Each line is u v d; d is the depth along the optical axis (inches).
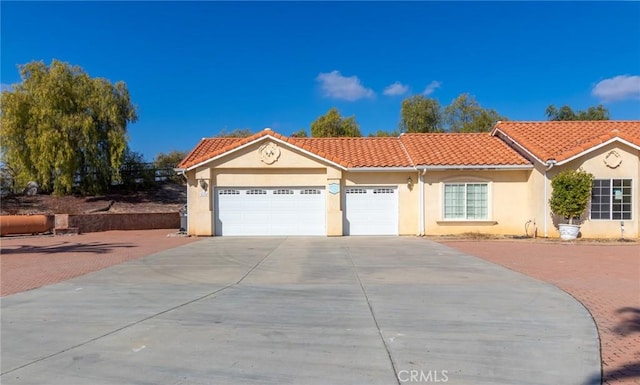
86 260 553.3
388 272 454.6
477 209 831.1
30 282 414.6
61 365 212.1
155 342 242.7
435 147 892.6
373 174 839.1
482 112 1830.7
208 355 223.8
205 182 836.6
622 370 207.8
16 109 1323.8
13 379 196.9
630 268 478.6
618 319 285.9
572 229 750.5
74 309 311.3
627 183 773.9
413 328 264.7
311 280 414.6
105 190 1549.0
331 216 828.6
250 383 192.5
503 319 283.0
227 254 596.4
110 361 216.7
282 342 241.9
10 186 1481.3
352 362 214.2
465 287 378.9
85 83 1441.9
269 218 848.3
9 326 272.8
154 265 507.8
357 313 297.9
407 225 837.8
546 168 775.1
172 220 1144.8
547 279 416.8
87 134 1380.4
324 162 832.9
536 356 221.6
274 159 837.2
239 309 309.3
